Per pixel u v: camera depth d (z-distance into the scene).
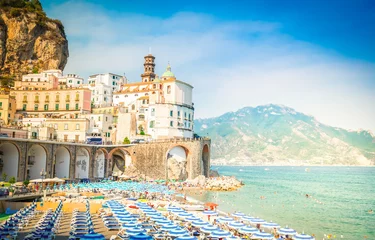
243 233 52.72
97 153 126.06
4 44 177.25
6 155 90.12
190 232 50.91
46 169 97.31
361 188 171.12
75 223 51.47
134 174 127.25
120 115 147.88
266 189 143.00
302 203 103.62
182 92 155.25
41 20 192.38
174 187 114.44
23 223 51.62
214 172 163.00
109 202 69.81
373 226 71.50
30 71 180.50
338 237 60.41
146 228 51.44
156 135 143.88
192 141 131.12
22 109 152.88
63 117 141.75
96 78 177.38
